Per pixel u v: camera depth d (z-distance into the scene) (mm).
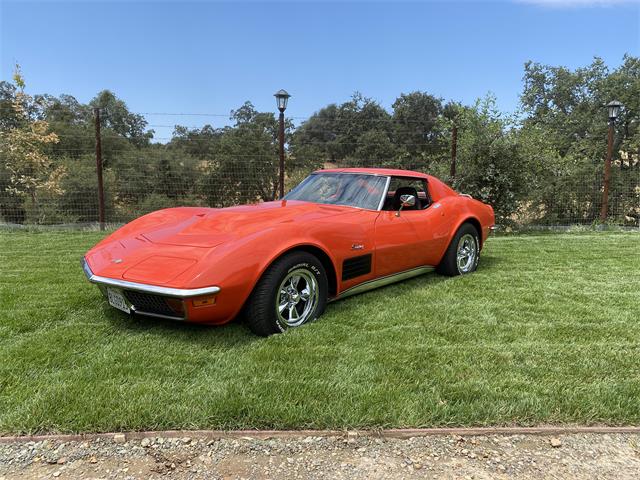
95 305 3891
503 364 2846
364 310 3861
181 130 10305
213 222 3584
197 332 3299
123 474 1899
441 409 2303
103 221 9148
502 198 9781
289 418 2215
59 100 15094
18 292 4266
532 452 2072
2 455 1997
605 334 3371
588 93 17172
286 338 3201
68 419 2191
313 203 4336
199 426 2186
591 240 8078
